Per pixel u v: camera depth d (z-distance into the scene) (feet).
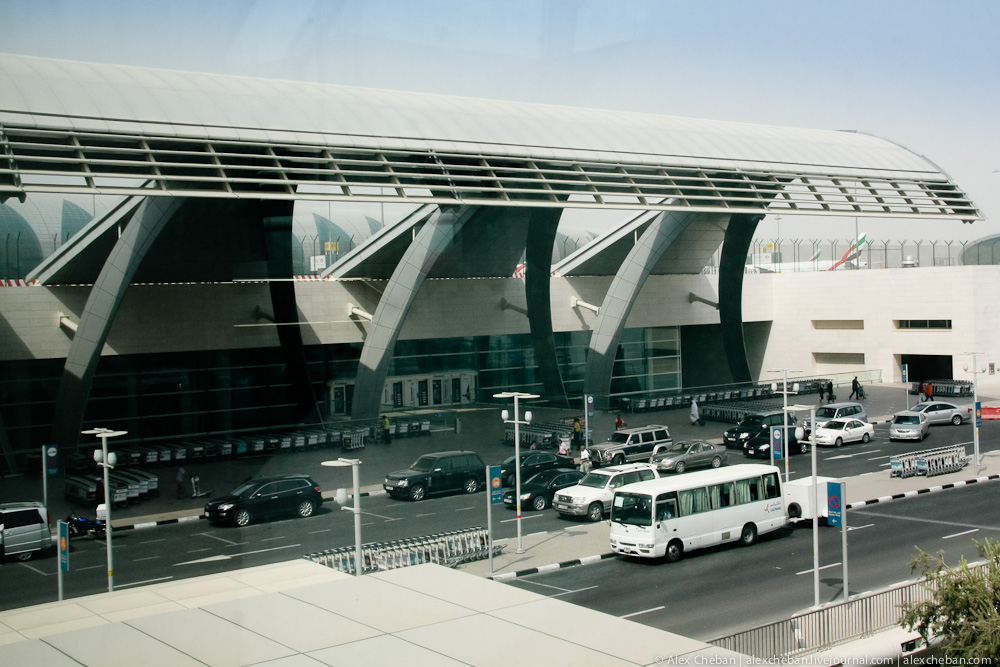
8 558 81.46
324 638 32.55
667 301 200.34
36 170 93.71
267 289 148.77
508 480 105.50
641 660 30.37
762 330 226.38
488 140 127.24
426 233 140.77
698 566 74.59
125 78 108.47
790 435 131.44
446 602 36.60
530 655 30.76
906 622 49.24
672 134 149.48
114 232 124.57
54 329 132.16
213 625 34.63
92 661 32.09
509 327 177.88
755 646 49.60
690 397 181.57
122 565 78.89
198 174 105.81
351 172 111.75
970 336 192.75
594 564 76.79
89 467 118.93
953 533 82.43
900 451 129.59
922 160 171.63
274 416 152.15
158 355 142.20
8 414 130.00
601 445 124.26
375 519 95.86
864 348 208.95
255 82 119.34
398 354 165.27
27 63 104.06
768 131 165.89
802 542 82.17
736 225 183.83
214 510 94.43
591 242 184.55
